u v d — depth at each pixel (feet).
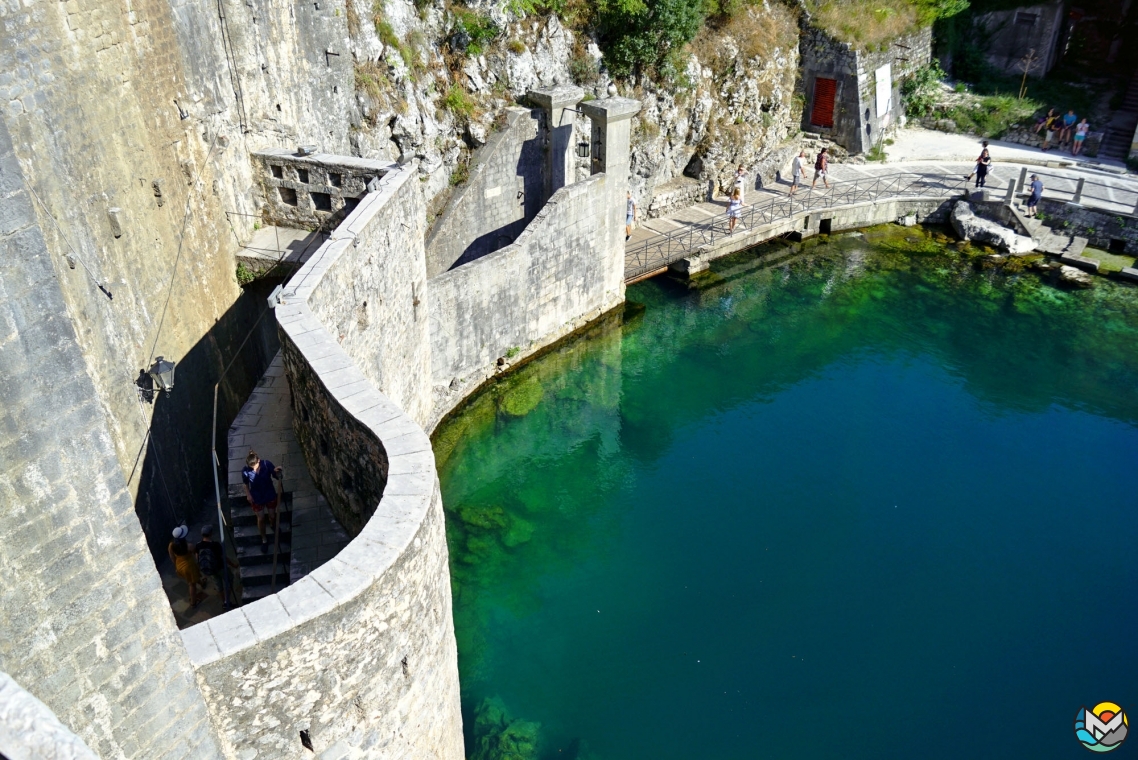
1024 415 80.18
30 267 19.61
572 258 84.94
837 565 63.46
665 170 107.96
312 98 73.41
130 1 48.83
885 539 66.08
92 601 22.77
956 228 110.63
